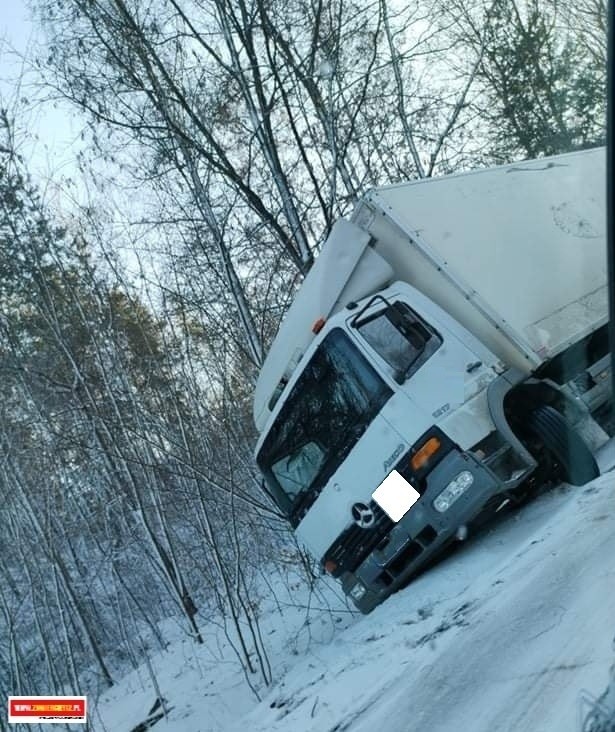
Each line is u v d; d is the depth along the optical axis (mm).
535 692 3209
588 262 7336
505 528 6266
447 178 7152
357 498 6281
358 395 6266
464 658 3945
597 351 7086
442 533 5887
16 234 10883
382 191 6711
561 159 8203
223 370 10164
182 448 8594
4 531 9320
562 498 6078
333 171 10516
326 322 6508
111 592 11523
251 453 9406
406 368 6098
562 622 3672
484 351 6219
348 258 6750
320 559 6633
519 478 5832
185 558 10867
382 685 4473
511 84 15789
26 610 8633
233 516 7777
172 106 10859
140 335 10797
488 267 6617
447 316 6309
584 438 6457
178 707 7633
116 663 11203
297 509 6773
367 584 6363
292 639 7859
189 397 9945
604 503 4887
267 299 10680
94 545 11508
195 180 10727
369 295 6621
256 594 9320
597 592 3736
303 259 10625
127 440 9914
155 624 11406
